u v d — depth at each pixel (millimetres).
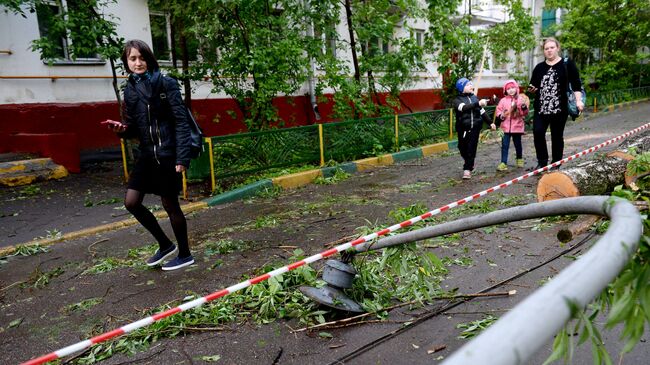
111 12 10188
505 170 8258
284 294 3354
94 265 4422
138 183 4008
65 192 7352
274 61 8711
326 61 9930
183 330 3006
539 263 3773
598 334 1185
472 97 7590
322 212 6027
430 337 2758
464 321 2910
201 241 5023
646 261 1251
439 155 10758
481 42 13523
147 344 2865
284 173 8297
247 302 3354
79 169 8773
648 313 1200
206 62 9906
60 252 4859
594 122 16266
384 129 10484
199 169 7039
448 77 13836
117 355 2768
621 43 22469
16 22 8992
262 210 6324
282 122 9828
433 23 11828
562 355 1144
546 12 22859
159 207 6430
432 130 11961
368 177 8477
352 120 9742
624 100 23734
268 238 4996
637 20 22094
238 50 8742
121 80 10523
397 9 12805
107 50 8039
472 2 20047
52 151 8383
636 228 1075
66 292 3789
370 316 3045
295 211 6168
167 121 3904
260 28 8859
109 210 6355
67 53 9688
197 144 4016
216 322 3082
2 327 3219
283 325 3016
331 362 2564
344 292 3088
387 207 6082
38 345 2945
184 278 3949
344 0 11695
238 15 8656
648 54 22797
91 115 9984
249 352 2715
